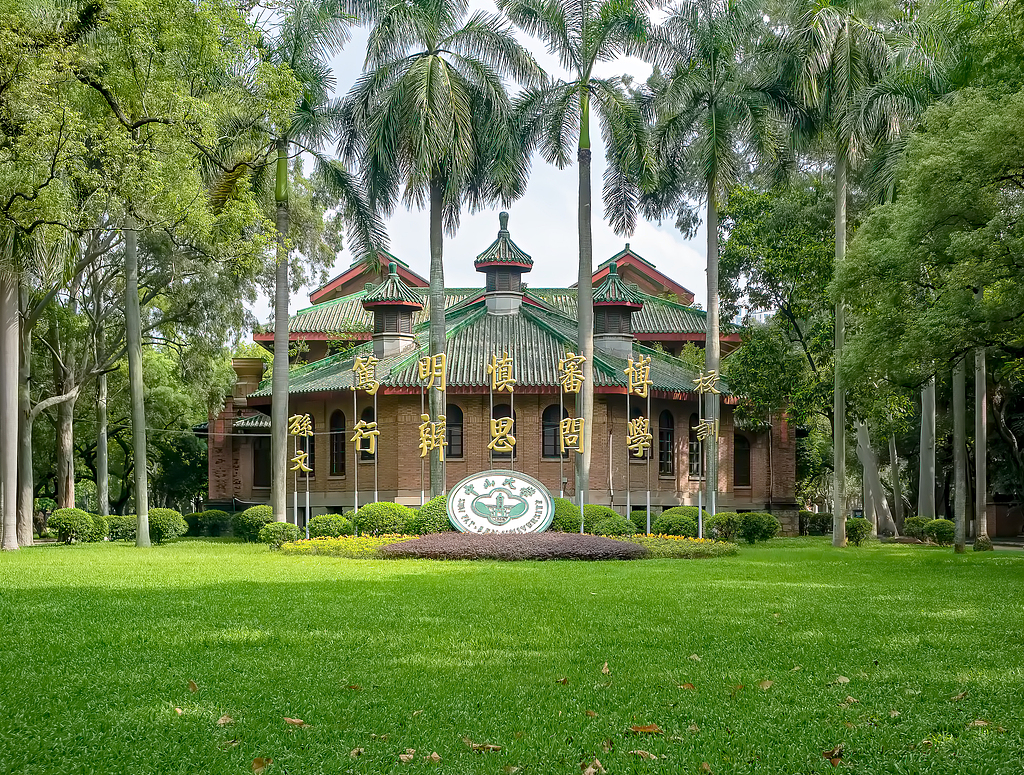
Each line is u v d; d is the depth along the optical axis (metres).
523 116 31.58
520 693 7.27
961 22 24.98
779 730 6.22
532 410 35.97
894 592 14.98
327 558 23.11
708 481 31.17
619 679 7.80
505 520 26.81
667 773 5.35
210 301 36.03
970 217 20.47
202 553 25.53
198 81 24.33
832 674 8.08
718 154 30.19
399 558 22.86
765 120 30.02
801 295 34.72
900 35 29.56
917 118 27.69
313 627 10.72
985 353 29.03
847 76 28.45
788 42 30.25
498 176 30.73
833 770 5.39
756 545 30.80
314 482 38.66
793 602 13.41
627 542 24.58
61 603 13.17
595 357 35.94
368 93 30.95
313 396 37.97
